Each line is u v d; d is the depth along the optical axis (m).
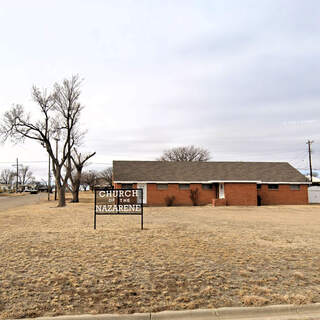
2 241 10.55
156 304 5.30
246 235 12.05
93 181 90.69
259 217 19.94
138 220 17.55
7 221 17.11
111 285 6.16
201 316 5.00
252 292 5.87
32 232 12.68
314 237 11.79
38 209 27.03
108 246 9.71
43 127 30.77
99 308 5.12
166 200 32.34
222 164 37.34
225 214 22.02
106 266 7.44
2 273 6.87
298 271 7.20
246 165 37.47
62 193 31.38
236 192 31.41
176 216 20.27
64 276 6.67
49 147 31.06
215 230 13.38
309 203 36.59
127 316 4.86
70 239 10.95
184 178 33.03
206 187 33.53
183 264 7.64
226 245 9.98
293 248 9.65
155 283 6.30
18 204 36.84
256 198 31.59
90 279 6.50
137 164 35.59
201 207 29.59
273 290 6.00
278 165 38.16
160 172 33.97
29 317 4.79
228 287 6.12
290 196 34.59
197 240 10.77
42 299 5.46
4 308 5.07
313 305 5.34
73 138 33.59
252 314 5.12
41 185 95.38
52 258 8.19
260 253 8.90
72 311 5.00
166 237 11.37
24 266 7.43
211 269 7.27
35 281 6.36
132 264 7.61
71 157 38.97
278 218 19.36
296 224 16.05
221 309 5.10
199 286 6.16
